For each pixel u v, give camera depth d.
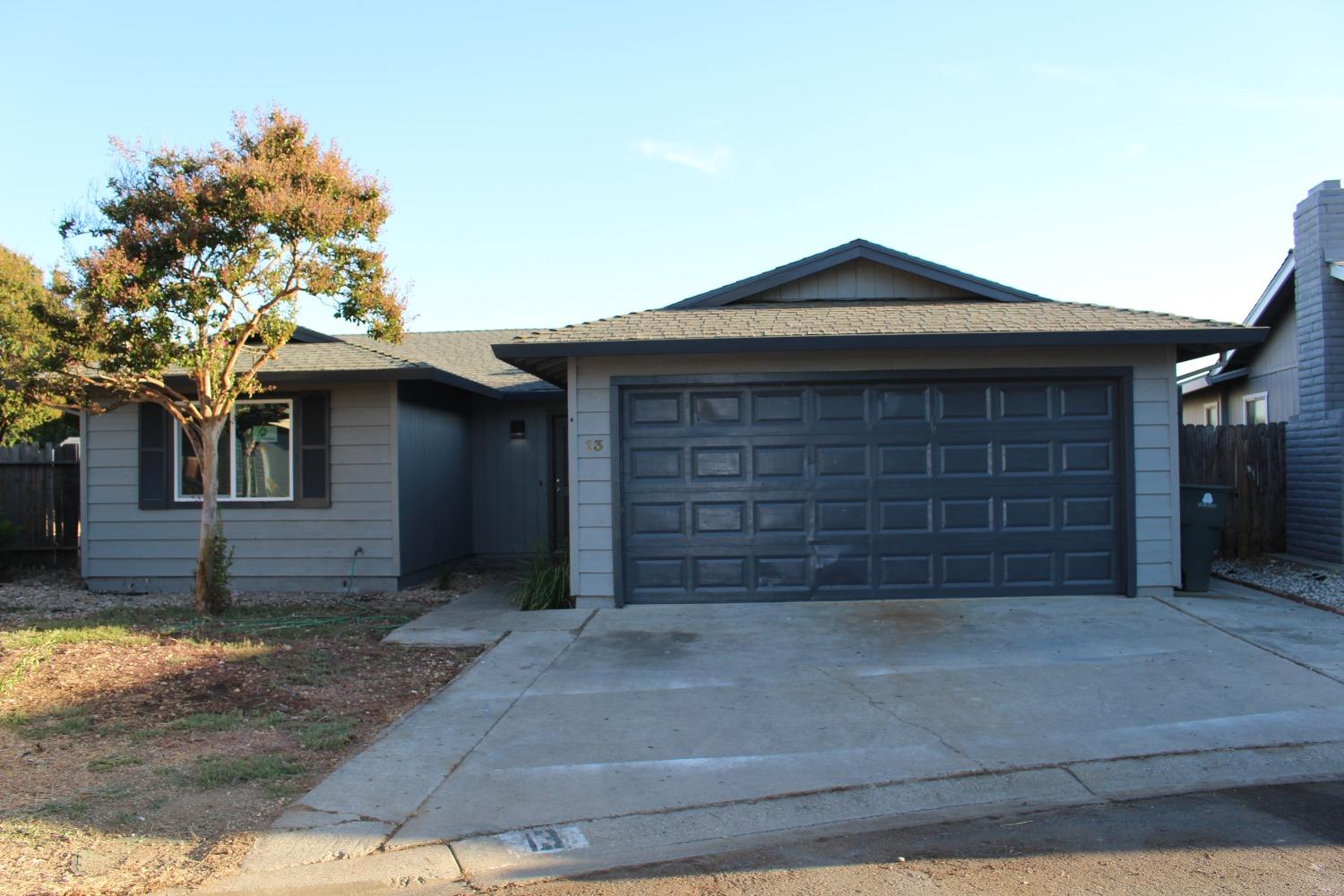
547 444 15.48
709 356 9.91
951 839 4.50
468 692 7.01
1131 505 9.78
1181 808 4.80
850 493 9.95
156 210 8.77
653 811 4.85
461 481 15.02
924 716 6.22
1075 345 9.45
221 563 10.38
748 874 4.16
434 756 5.64
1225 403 17.67
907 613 9.25
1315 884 3.93
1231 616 8.77
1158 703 6.37
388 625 9.56
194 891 4.04
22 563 14.23
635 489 10.02
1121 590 9.84
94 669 7.48
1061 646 7.93
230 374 10.17
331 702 6.80
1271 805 4.81
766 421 9.98
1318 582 10.52
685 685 7.07
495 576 13.78
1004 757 5.47
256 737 5.97
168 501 12.48
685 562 10.00
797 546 9.95
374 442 12.28
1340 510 11.51
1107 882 4.00
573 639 8.61
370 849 4.41
